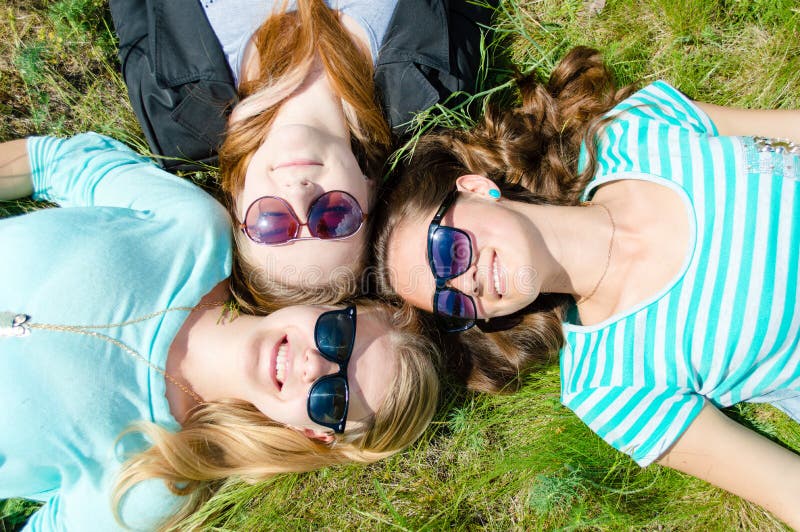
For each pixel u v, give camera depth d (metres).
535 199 0.87
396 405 0.82
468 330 0.90
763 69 0.91
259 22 0.85
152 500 0.83
